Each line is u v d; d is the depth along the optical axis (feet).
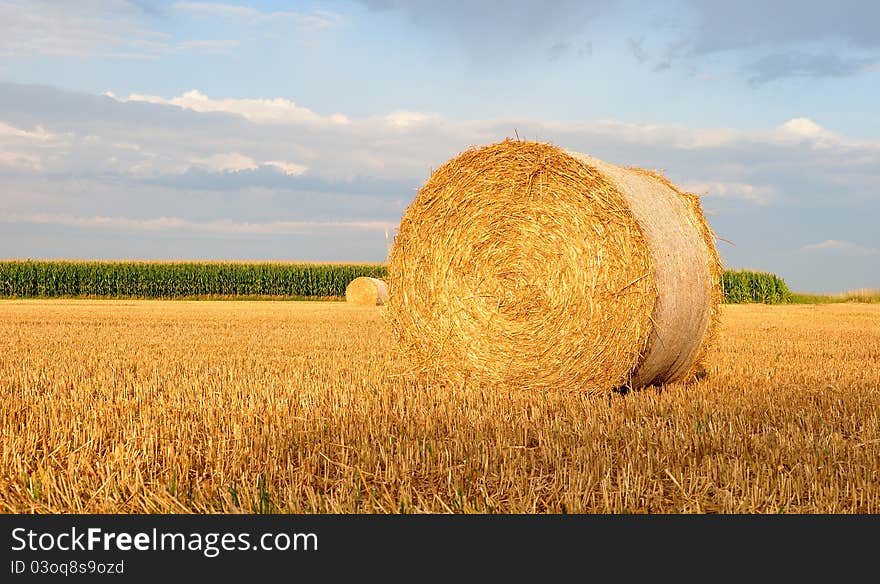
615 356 31.12
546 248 32.32
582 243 31.55
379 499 18.61
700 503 18.34
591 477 19.13
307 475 20.04
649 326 30.66
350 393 31.07
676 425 24.53
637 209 30.96
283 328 65.87
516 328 32.94
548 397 30.76
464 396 31.14
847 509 17.87
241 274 156.46
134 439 22.91
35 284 149.79
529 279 32.68
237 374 36.78
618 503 17.92
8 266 148.36
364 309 99.04
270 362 41.88
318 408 27.89
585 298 31.48
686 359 33.81
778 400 29.35
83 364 41.24
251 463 20.74
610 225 31.01
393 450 21.88
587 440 22.93
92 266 151.84
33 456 21.95
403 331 36.14
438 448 22.22
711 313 34.14
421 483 19.83
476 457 21.13
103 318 78.02
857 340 55.01
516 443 23.13
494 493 19.02
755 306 116.06
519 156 32.96
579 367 31.73
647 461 20.70
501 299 33.30
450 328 34.55
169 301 127.54
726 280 146.61
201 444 22.93
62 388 32.83
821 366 39.93
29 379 35.47
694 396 30.35
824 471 19.77
